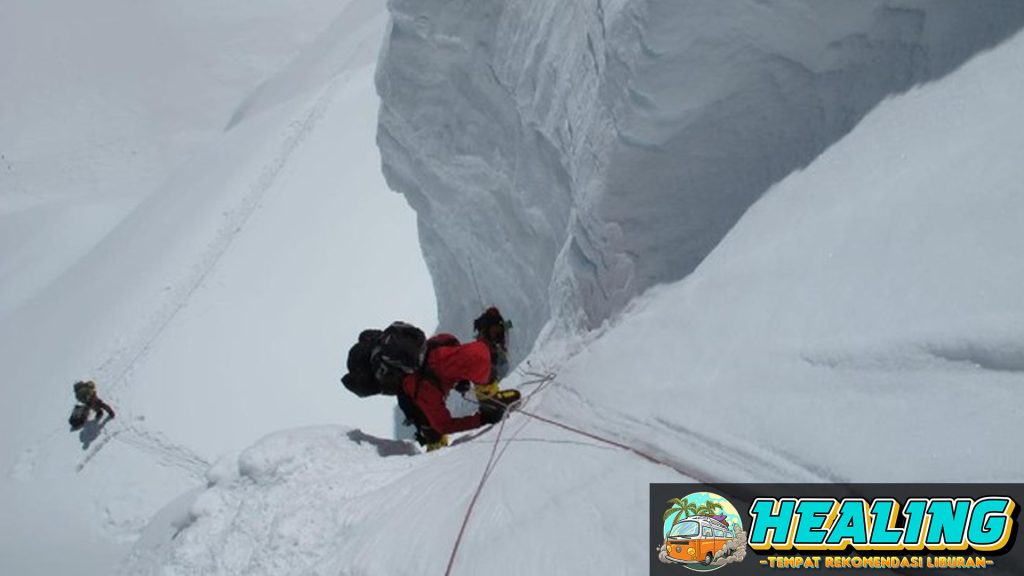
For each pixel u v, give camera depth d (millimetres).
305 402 18750
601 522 2307
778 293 2689
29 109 56281
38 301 31859
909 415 1894
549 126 5477
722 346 2750
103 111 56531
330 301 22047
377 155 28984
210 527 4480
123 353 23016
